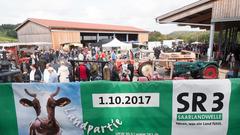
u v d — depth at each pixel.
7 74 5.44
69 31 37.34
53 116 3.13
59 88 3.04
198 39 64.94
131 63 12.16
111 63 10.63
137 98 2.99
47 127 3.16
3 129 3.15
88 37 44.19
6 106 3.09
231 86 2.88
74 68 9.30
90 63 9.36
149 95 2.97
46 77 9.20
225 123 2.97
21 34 40.50
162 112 2.99
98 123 3.10
